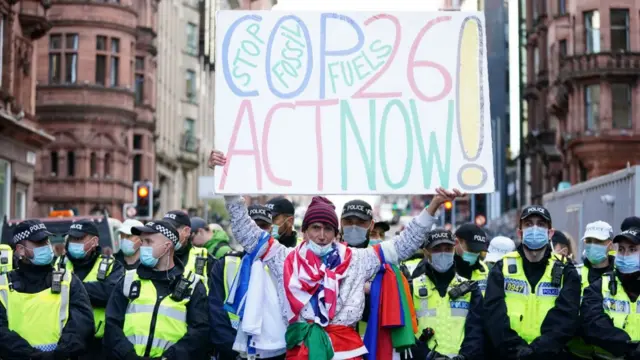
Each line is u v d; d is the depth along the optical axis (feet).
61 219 59.47
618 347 25.89
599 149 129.49
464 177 25.07
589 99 130.62
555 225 72.43
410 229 24.22
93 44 143.84
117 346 25.77
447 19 25.57
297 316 23.22
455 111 25.34
